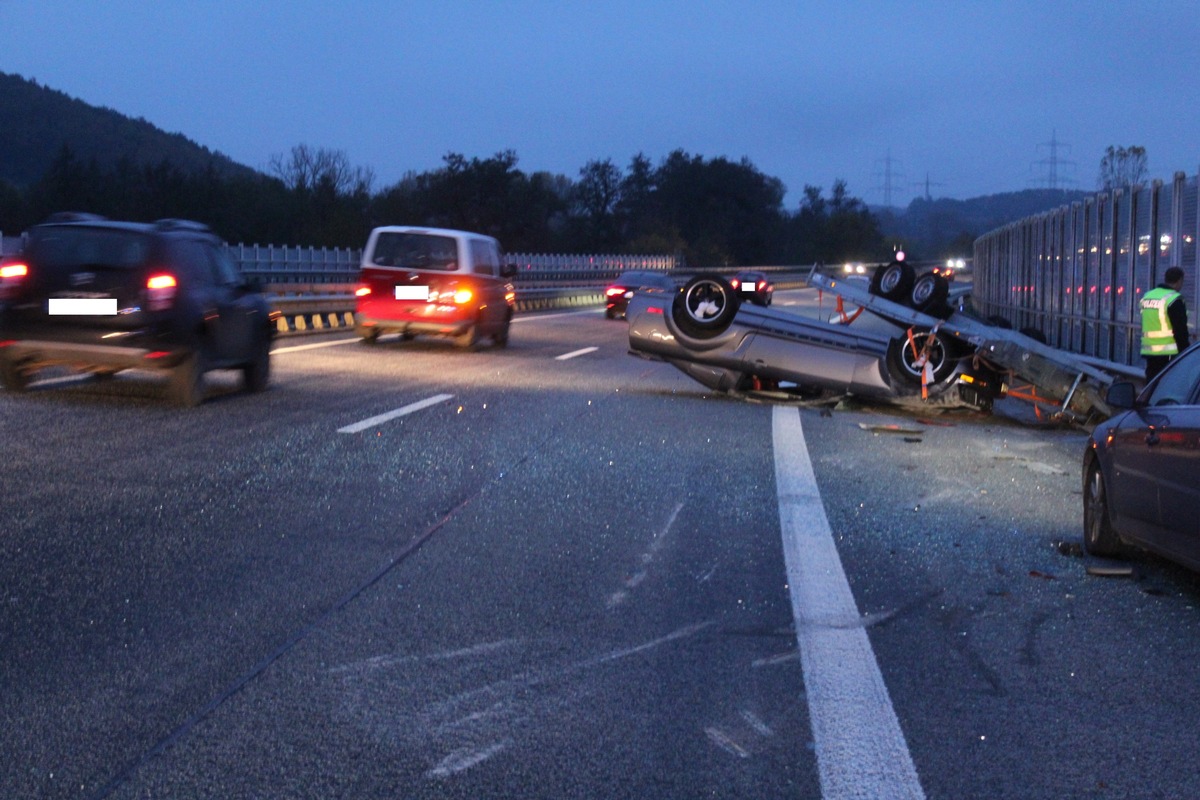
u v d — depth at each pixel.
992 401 15.21
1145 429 6.83
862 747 4.39
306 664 5.18
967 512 9.01
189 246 12.82
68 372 14.88
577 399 15.20
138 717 4.54
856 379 14.95
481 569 6.86
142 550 6.96
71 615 5.73
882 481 10.23
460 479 9.52
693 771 4.16
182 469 9.32
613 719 4.63
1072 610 6.37
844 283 15.91
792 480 10.09
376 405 13.62
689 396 16.09
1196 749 4.45
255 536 7.41
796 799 3.96
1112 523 7.30
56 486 8.52
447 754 4.27
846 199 180.75
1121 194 20.67
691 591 6.52
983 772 4.20
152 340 12.01
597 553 7.32
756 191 151.62
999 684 5.13
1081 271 23.92
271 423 11.84
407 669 5.15
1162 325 14.24
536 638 5.62
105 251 12.08
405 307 21.47
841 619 6.07
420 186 116.50
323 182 99.50
